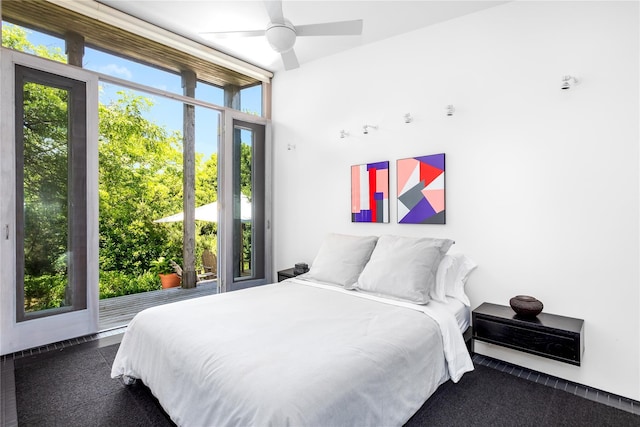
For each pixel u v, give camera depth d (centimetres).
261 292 260
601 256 222
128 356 204
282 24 230
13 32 268
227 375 132
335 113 379
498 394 214
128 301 449
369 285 256
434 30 303
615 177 217
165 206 672
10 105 259
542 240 246
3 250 257
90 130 299
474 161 278
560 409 198
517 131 256
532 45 250
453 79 290
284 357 143
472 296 280
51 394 207
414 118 314
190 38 351
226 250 403
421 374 172
